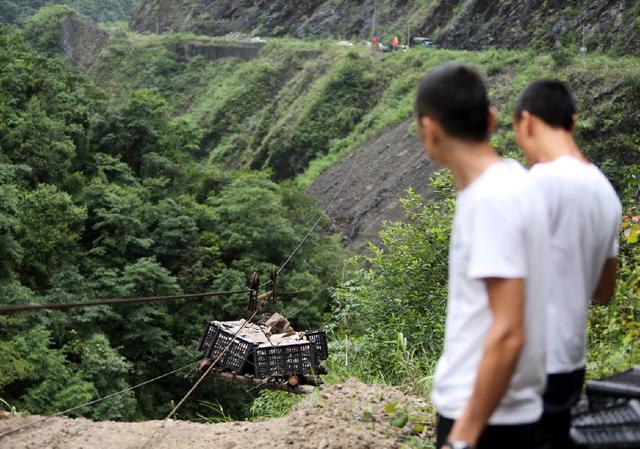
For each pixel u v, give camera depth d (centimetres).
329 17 9444
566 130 373
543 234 282
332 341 1152
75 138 4747
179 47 10788
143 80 10606
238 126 8619
